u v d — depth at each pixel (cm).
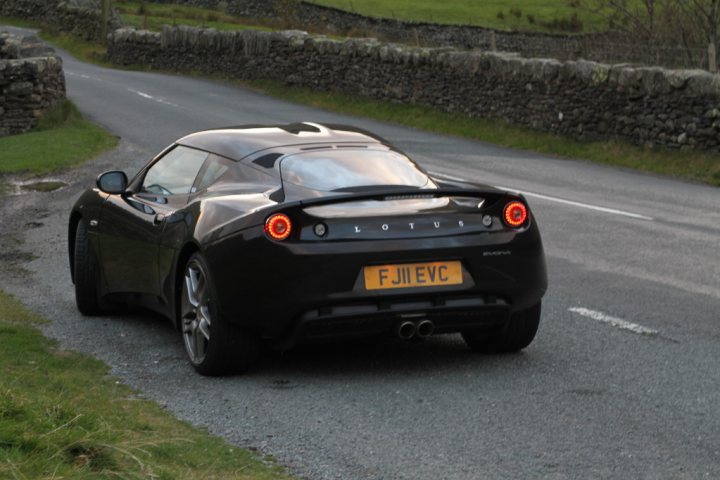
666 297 1440
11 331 1231
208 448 831
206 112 4534
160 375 1089
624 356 1136
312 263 994
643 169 3225
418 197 1046
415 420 927
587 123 3647
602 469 802
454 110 4394
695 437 875
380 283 1012
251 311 1013
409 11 12381
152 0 11456
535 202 2400
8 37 4738
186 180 1193
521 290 1067
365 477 788
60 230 2138
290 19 9831
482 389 1019
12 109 3906
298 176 1076
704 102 3194
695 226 2080
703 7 5112
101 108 4538
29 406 765
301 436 887
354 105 4934
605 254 1773
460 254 1036
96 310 1389
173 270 1129
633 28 5819
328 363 1124
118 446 724
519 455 834
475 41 10550
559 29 11625
